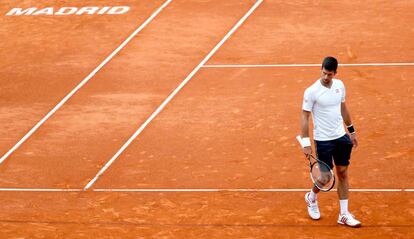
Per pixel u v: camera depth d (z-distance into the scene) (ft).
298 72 187.11
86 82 191.42
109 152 146.82
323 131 106.22
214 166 136.77
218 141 149.07
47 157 146.10
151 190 127.24
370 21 224.94
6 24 247.91
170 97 176.45
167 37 221.87
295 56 199.11
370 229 106.83
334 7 240.12
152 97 177.27
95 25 239.09
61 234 109.50
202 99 173.88
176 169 136.36
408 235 104.17
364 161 134.62
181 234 107.65
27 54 218.38
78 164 141.59
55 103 178.09
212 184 128.47
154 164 139.44
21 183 133.80
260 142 147.23
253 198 121.39
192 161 139.74
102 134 156.66
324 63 103.60
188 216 115.03
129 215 116.67
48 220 115.75
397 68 185.88
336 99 105.40
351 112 160.25
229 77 187.11
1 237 108.78
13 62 212.43
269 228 108.78
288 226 109.19
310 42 209.67
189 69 195.21
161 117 164.45
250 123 157.58
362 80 179.32
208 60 200.75
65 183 132.87
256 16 235.61
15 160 145.48
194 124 159.02
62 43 225.76
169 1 256.93
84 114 169.48
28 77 198.80
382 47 201.87
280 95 172.86
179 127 157.89
